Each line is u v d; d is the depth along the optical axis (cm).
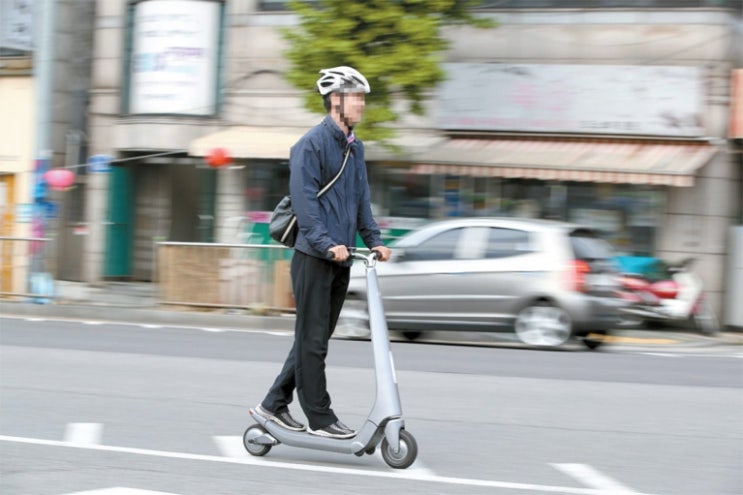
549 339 2041
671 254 2850
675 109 2838
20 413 1202
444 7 2703
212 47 3281
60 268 3394
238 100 3266
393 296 2167
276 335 2222
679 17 2847
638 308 2622
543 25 2961
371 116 2606
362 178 916
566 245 2058
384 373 889
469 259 2114
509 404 1277
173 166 3541
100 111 3434
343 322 2214
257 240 3250
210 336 2159
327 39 2612
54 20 3431
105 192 3447
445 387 1411
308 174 867
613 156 2811
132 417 1180
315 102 2672
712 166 2819
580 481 880
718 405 1277
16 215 3022
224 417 1182
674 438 1075
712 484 878
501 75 2986
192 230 3534
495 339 2356
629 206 2886
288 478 877
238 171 3266
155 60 3294
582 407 1258
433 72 2633
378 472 899
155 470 910
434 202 3038
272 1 3250
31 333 2131
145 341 2006
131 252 3528
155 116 3294
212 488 844
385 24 2614
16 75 3472
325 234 864
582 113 2919
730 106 2800
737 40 2830
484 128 3005
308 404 907
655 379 1525
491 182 2998
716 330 2775
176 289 2648
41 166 2950
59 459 956
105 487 848
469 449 1012
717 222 2816
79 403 1273
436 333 2370
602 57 2914
